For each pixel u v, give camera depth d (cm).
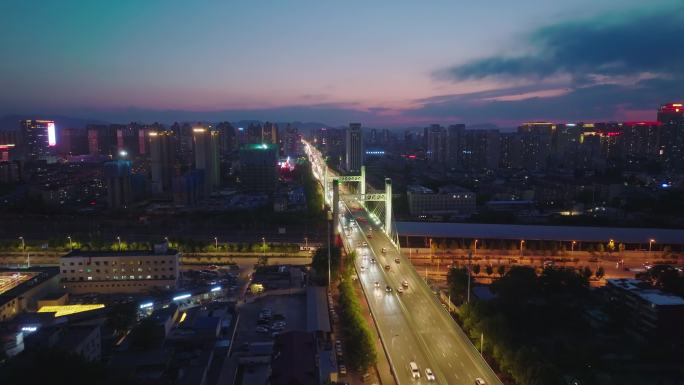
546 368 17650
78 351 18912
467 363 19050
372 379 19425
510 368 18700
